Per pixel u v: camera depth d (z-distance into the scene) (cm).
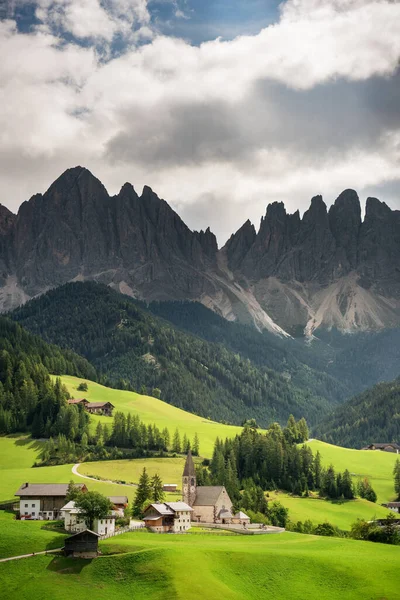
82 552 17025
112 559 16800
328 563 17750
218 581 16225
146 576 16138
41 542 17850
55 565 16612
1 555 17150
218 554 17438
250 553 17725
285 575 17112
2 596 15500
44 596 15425
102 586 15938
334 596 16488
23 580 16062
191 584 15775
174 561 16588
